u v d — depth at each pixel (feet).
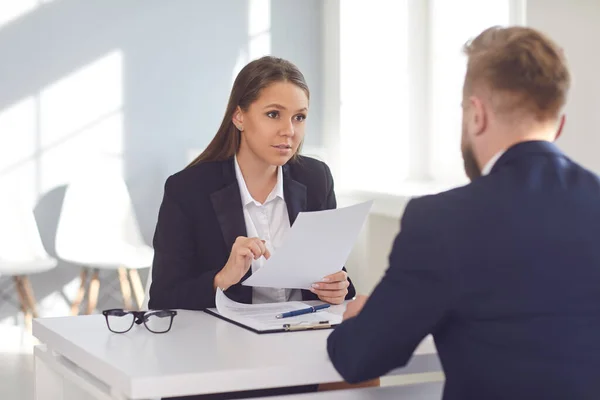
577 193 4.26
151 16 18.70
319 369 5.07
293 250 6.48
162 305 7.31
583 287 4.12
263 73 7.48
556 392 4.03
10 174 17.76
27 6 17.78
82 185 17.58
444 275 4.13
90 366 5.36
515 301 4.09
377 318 4.34
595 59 9.75
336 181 19.15
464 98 4.64
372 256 16.76
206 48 19.19
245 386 4.91
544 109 4.42
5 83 17.69
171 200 7.62
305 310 6.75
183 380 4.78
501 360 4.10
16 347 16.03
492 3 15.53
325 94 19.77
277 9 19.72
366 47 18.67
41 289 18.07
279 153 7.49
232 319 6.49
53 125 18.06
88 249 17.24
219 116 19.31
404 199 15.61
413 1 17.69
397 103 18.13
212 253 7.51
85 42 18.24
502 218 4.16
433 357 5.60
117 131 18.51
